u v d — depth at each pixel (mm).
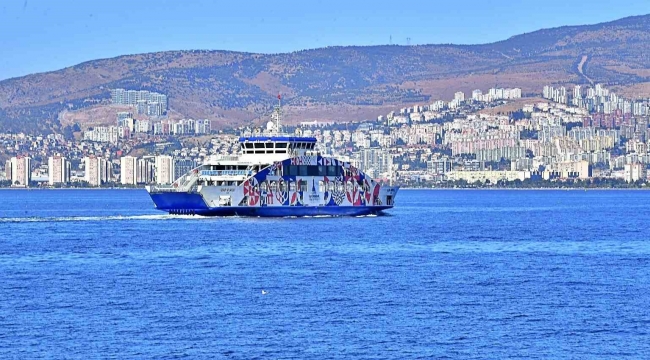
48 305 134375
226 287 150125
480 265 179000
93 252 199750
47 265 178875
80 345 111438
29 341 113188
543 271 170500
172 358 106375
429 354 108250
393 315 127625
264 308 132250
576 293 145000
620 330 119062
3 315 127375
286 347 110812
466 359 106375
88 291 146375
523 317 126438
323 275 163750
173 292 145250
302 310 130875
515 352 109125
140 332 117625
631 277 162750
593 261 187375
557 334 117000
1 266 177375
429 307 133125
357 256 193000
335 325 121500
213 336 115688
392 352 108938
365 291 146375
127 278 160500
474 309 131750
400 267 175125
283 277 161250
